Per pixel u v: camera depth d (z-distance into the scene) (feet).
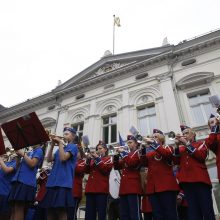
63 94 59.57
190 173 14.62
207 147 15.39
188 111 40.24
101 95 52.44
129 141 18.33
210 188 14.37
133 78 50.62
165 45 50.80
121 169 18.38
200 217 13.70
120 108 47.39
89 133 47.67
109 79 53.78
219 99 16.81
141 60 51.34
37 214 16.66
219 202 28.94
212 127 15.46
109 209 23.30
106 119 49.14
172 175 15.70
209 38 45.75
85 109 52.85
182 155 15.65
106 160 19.11
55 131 53.16
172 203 14.61
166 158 15.79
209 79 41.29
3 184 16.49
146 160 16.99
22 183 13.71
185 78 43.50
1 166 16.43
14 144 15.48
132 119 44.52
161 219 14.58
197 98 41.75
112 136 45.62
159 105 43.11
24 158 14.47
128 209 16.05
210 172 32.27
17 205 13.35
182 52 47.16
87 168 19.77
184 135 16.58
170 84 44.37
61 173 13.20
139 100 46.57
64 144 14.53
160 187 14.97
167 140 37.58
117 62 56.95
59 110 57.52
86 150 21.58
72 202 12.85
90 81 55.42
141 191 16.66
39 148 15.47
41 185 19.03
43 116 59.72
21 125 15.14
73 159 14.11
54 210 12.68
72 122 52.85
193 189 14.37
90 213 17.54
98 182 18.34
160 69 48.01
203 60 44.57
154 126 42.16
